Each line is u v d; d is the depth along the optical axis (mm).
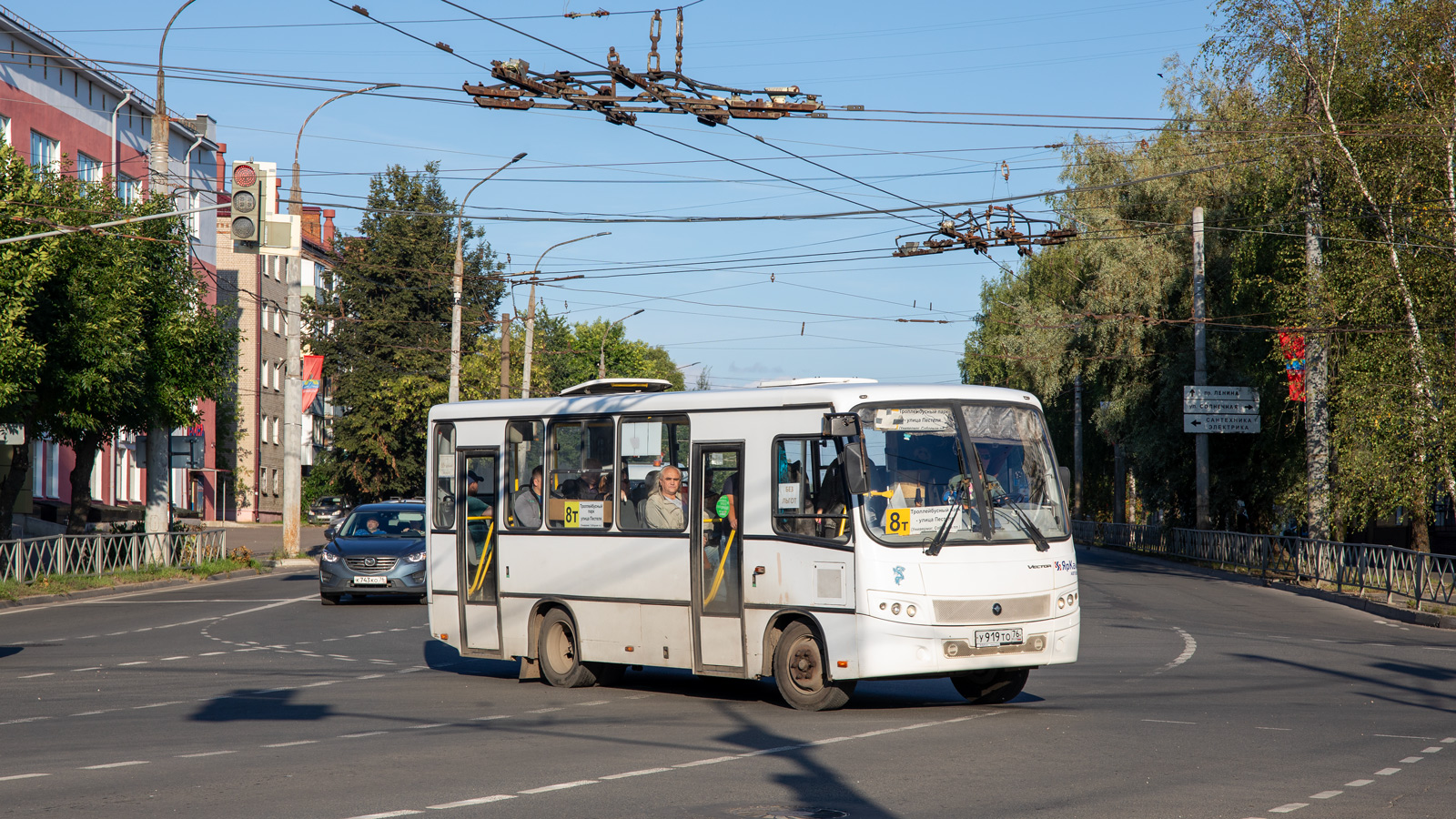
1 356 25688
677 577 13430
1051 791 8453
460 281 42781
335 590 25062
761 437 12867
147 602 27125
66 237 27734
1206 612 24562
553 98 18734
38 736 10992
